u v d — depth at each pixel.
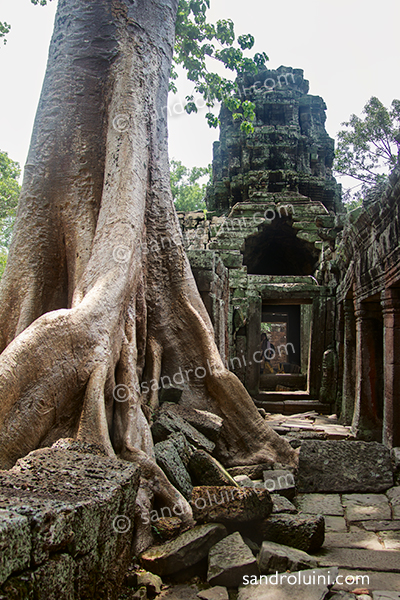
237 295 13.80
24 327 5.12
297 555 3.37
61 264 5.62
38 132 5.92
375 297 7.74
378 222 6.66
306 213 15.79
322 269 13.98
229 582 3.08
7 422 3.37
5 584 1.69
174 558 3.17
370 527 4.28
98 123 5.92
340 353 11.61
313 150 18.73
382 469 5.60
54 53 6.19
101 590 2.38
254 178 17.41
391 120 17.23
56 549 1.98
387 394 6.52
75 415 3.88
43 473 2.62
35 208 5.65
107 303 4.34
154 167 6.03
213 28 8.92
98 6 6.19
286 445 5.84
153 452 4.23
